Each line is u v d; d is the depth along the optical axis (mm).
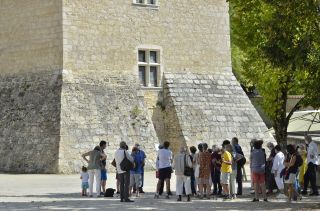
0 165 37906
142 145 38625
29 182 32031
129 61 39875
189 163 24594
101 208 21859
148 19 40781
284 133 34500
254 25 33531
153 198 25844
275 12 24500
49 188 29625
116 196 26609
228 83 43062
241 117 42312
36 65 38594
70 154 36094
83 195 26719
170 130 40875
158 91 41094
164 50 41312
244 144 41625
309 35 22969
